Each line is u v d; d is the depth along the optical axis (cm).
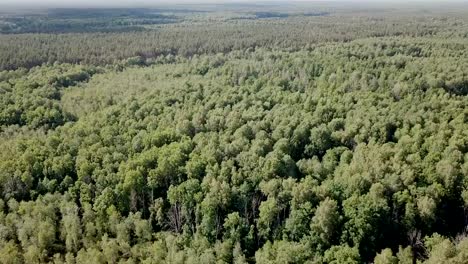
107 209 8938
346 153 10125
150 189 9550
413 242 7994
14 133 12238
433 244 7469
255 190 9194
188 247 8144
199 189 9138
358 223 7838
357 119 11469
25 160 10162
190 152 10538
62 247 8575
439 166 9088
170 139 11356
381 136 11050
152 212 9100
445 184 8925
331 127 11644
